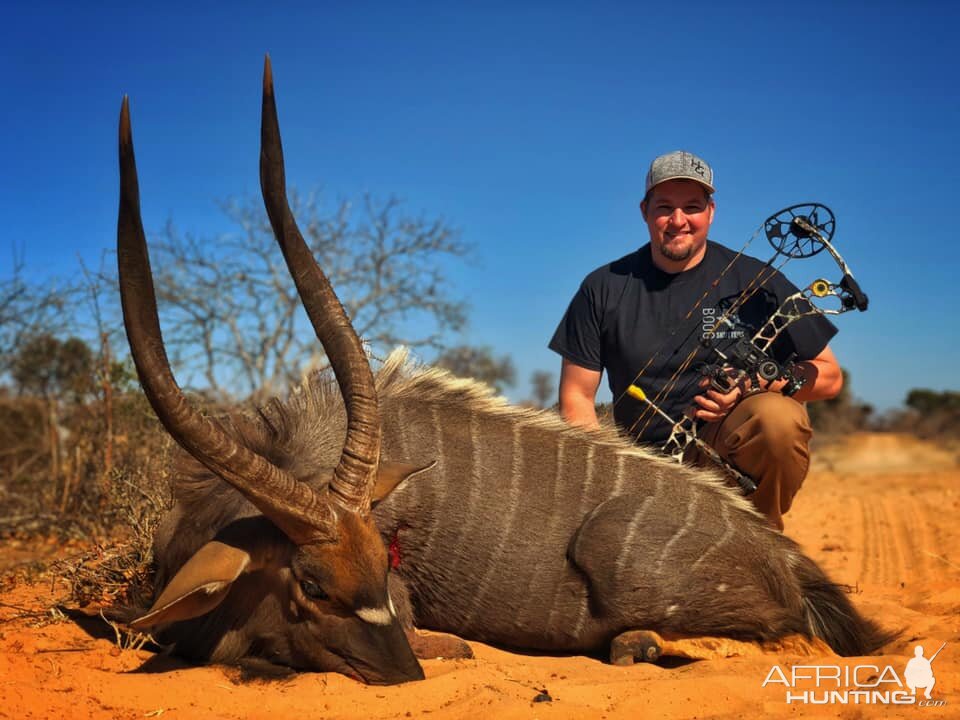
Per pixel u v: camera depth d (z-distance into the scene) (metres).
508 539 1.68
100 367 3.00
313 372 1.80
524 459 1.73
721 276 2.03
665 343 2.00
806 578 1.69
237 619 1.50
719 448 1.90
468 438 1.74
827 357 2.00
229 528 1.45
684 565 1.62
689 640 1.62
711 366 1.89
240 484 1.35
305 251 1.44
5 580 2.16
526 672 1.50
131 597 1.83
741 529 1.67
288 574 1.45
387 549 1.58
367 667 1.42
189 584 1.36
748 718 1.28
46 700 1.33
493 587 1.68
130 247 1.29
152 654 1.58
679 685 1.39
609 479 1.71
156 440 2.50
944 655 1.56
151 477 2.27
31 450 3.59
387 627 1.42
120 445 2.84
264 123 1.38
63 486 3.02
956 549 2.86
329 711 1.33
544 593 1.67
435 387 1.81
